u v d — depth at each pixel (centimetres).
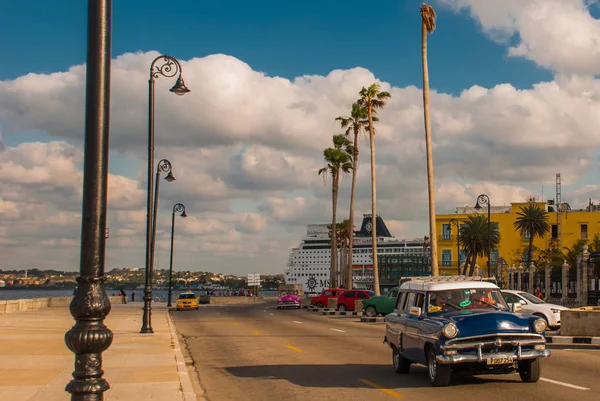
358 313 4659
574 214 9556
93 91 734
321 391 1277
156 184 3584
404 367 1474
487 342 1199
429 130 3550
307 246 16625
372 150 5344
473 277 1468
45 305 5300
